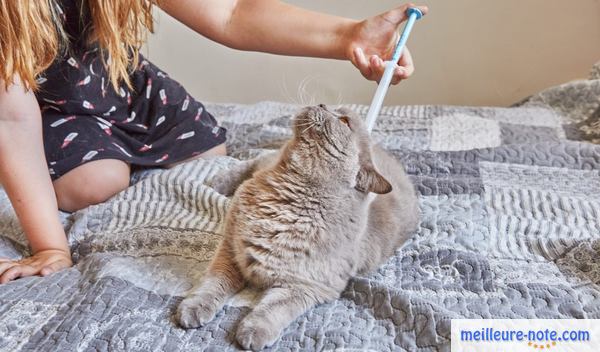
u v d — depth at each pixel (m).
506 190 1.36
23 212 1.14
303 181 0.98
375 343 0.90
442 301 1.01
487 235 1.20
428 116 1.82
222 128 1.62
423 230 1.23
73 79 1.34
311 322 0.95
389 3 2.01
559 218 1.25
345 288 1.04
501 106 2.11
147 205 1.31
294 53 1.35
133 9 1.18
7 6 0.99
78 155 1.32
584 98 1.79
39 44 1.09
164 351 0.87
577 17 1.97
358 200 1.01
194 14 1.36
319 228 0.98
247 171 1.36
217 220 1.24
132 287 1.01
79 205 1.36
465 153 1.52
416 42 2.07
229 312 0.97
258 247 0.99
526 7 1.98
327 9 2.05
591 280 1.08
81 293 1.00
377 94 1.10
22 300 0.98
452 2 2.00
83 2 1.26
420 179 1.42
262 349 0.88
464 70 2.08
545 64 2.04
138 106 1.50
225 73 2.19
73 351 0.86
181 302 0.96
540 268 1.12
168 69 2.21
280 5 1.35
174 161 1.49
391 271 1.11
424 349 0.88
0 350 0.87
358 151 1.01
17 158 1.12
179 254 1.14
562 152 1.49
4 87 1.08
